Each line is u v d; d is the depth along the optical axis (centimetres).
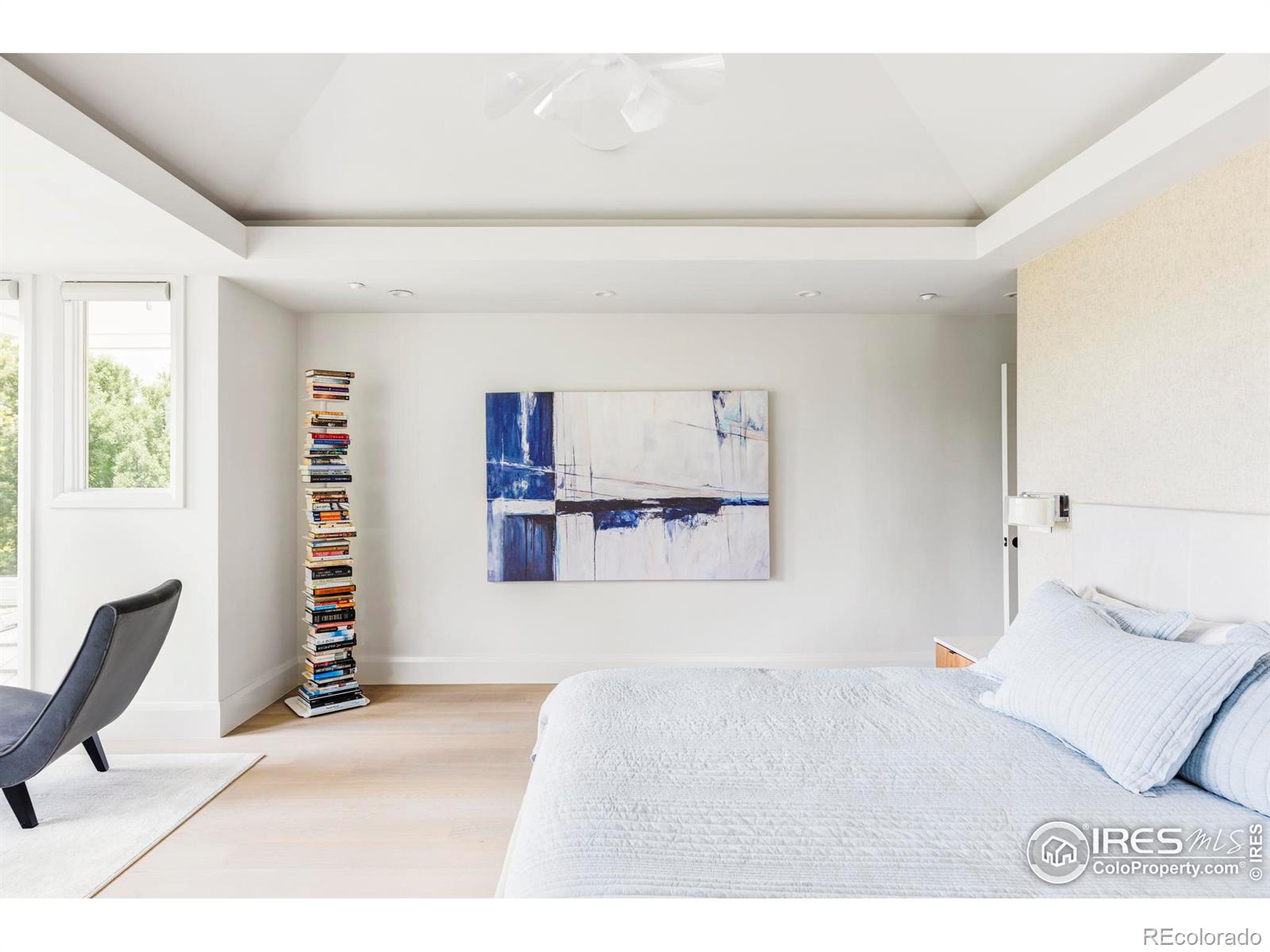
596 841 132
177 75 238
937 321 438
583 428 429
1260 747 148
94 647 248
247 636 374
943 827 138
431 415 432
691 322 435
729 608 436
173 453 344
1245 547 206
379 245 322
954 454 437
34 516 341
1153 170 225
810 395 437
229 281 356
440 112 285
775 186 318
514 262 326
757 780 158
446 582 433
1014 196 309
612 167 309
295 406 427
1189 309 232
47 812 264
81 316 351
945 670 248
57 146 211
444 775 300
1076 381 289
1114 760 160
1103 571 268
